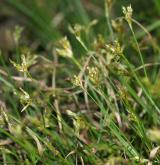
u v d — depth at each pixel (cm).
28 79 36
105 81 35
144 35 50
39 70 45
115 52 31
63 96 38
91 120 35
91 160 30
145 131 32
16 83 39
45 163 30
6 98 40
